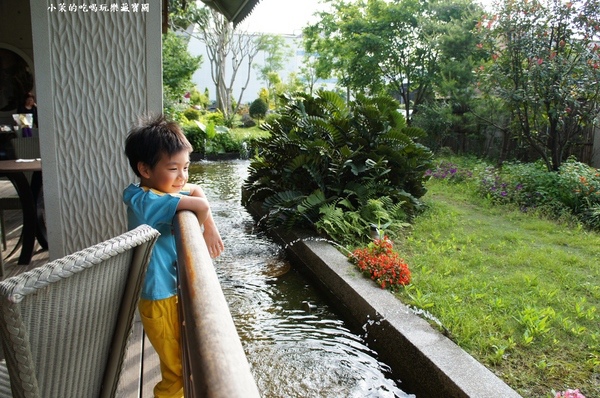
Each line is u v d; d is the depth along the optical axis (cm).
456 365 248
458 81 1141
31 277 83
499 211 630
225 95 2888
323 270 420
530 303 338
